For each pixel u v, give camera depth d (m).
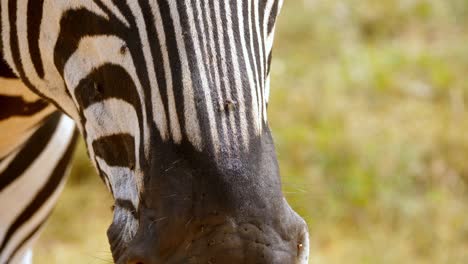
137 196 4.59
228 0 4.55
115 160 4.74
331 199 14.31
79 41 4.73
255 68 4.58
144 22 4.51
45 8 4.82
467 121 16.30
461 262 13.35
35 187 6.57
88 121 4.81
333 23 19.66
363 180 14.62
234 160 4.38
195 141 4.40
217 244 4.30
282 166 15.03
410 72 18.08
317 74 17.75
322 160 15.10
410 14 20.28
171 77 4.46
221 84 4.46
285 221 4.43
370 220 14.15
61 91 5.04
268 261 4.32
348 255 13.35
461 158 15.29
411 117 16.50
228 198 4.34
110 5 4.57
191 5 4.50
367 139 15.59
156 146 4.48
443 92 17.42
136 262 4.43
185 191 4.38
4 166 6.29
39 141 6.40
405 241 13.70
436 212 14.13
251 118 4.48
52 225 14.03
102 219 14.25
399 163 14.98
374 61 18.22
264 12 4.75
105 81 4.68
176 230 4.36
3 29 5.12
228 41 4.51
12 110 5.72
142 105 4.54
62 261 13.13
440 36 19.81
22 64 5.12
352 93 17.31
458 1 20.66
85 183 14.88
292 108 16.48
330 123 16.14
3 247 6.62
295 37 19.33
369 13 20.25
